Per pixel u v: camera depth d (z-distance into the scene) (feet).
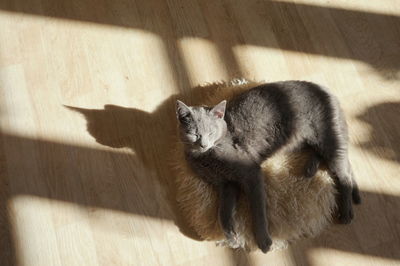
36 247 5.39
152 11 6.18
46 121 5.82
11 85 5.98
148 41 6.07
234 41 5.98
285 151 5.34
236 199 5.27
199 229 5.29
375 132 5.51
